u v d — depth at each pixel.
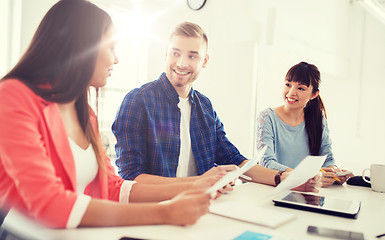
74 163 0.92
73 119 1.05
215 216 0.94
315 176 1.38
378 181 1.43
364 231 0.87
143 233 0.77
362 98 5.12
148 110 1.57
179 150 1.63
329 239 0.79
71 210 0.75
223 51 3.44
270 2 3.42
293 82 2.07
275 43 3.40
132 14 4.71
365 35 5.12
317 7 4.38
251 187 1.39
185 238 0.75
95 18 0.93
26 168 0.73
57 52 0.88
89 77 0.94
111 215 0.79
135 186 1.10
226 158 1.79
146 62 5.07
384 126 4.98
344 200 1.15
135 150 1.49
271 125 2.10
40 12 3.60
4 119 0.75
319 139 2.13
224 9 3.43
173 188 1.08
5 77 0.85
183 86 1.66
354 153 5.18
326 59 4.54
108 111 4.55
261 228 0.85
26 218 0.57
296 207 1.07
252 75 3.32
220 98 3.47
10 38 3.37
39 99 0.84
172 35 1.65
